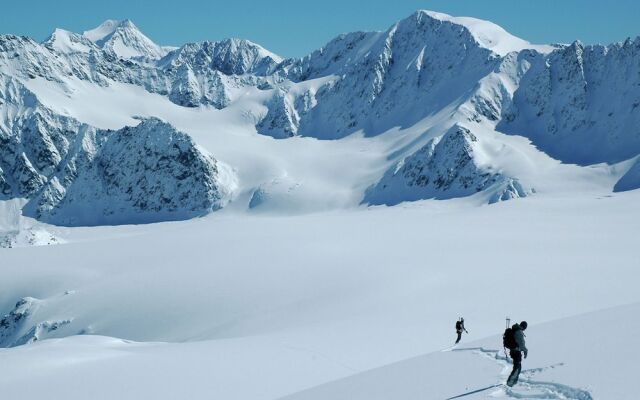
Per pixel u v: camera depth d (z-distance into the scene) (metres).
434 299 66.44
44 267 122.50
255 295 88.88
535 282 69.12
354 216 186.88
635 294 58.50
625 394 14.26
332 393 21.66
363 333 47.12
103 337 58.06
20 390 34.56
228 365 37.91
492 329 45.56
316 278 91.81
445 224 139.62
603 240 104.06
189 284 97.56
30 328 96.69
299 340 45.72
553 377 17.20
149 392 32.59
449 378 20.31
